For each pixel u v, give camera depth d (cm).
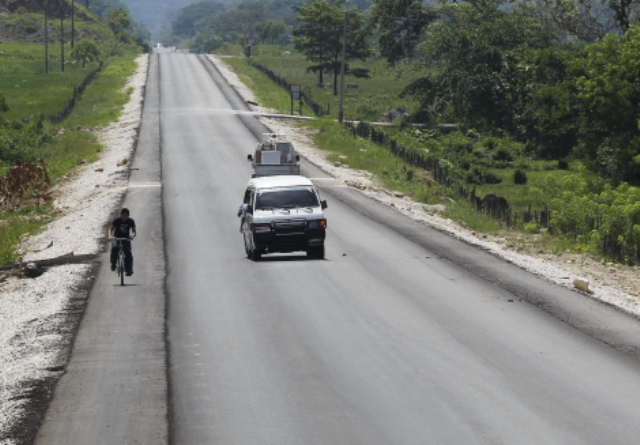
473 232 9544
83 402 3803
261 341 4812
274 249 7444
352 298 5925
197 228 9562
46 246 9031
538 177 16712
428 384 3975
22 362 4472
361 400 3756
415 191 13375
